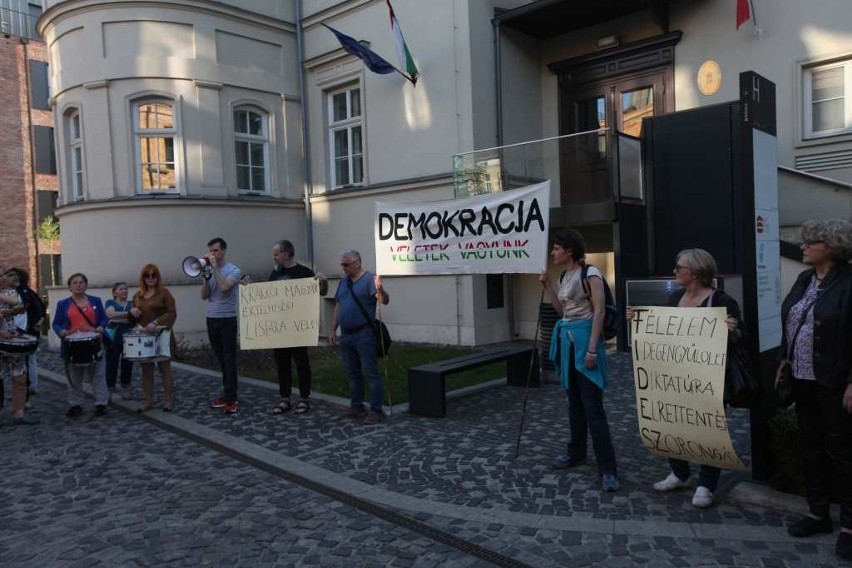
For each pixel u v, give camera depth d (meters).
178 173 13.60
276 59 14.89
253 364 10.58
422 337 12.95
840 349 3.63
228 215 14.09
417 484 5.08
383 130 13.53
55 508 4.87
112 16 13.25
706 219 9.70
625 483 4.92
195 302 13.39
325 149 14.92
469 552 3.98
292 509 4.73
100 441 6.64
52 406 8.37
